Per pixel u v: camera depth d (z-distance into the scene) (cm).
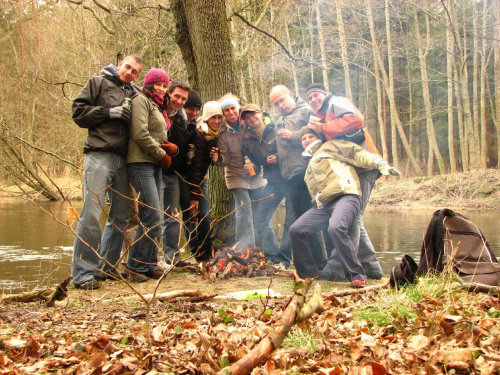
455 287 395
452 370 238
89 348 295
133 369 262
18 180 2245
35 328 354
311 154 592
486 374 227
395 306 355
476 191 2208
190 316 388
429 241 459
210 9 719
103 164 543
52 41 1934
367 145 576
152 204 569
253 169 639
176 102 604
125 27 1324
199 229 664
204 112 623
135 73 563
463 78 2731
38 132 2044
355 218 559
